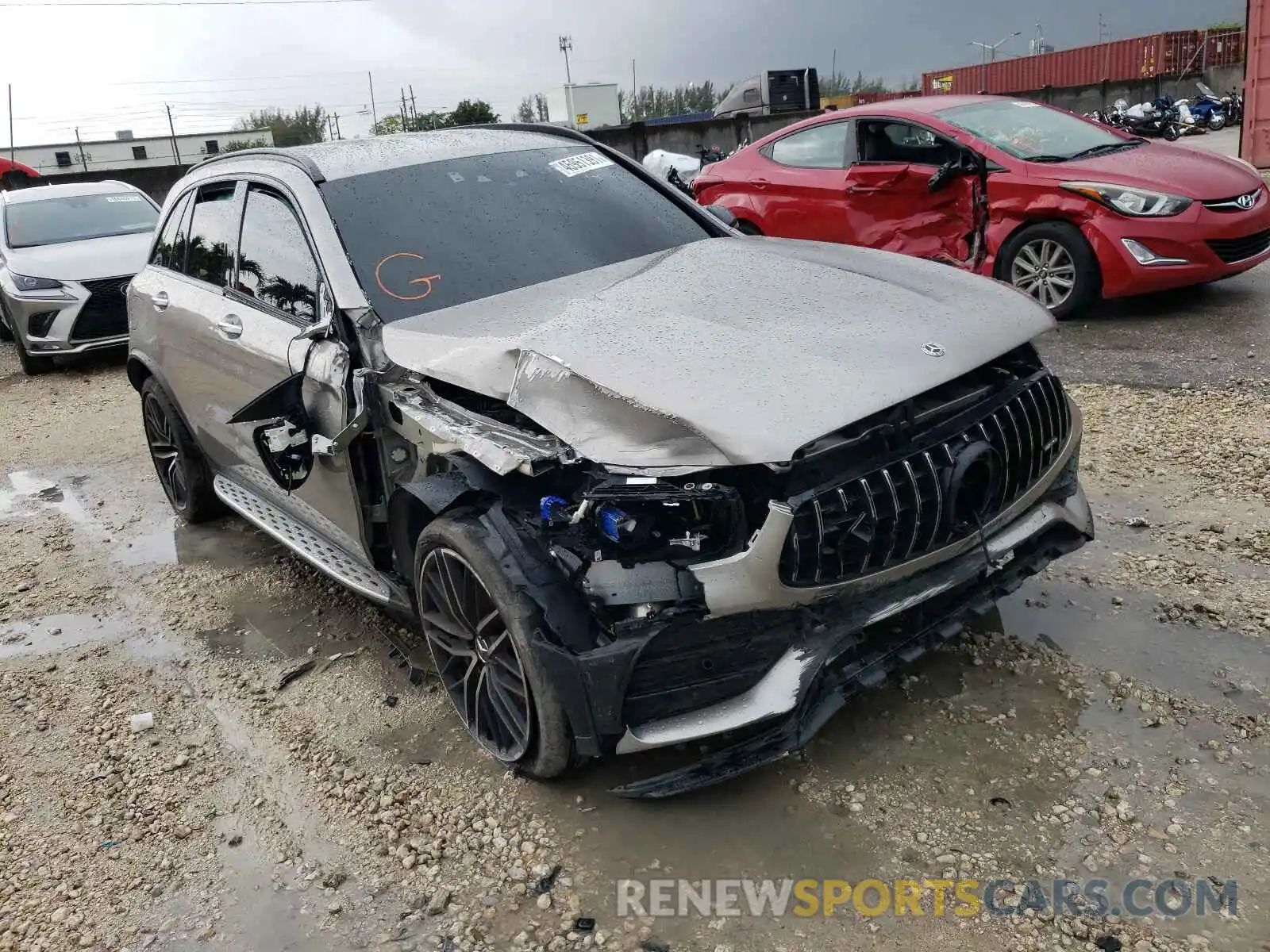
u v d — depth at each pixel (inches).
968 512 110.7
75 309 355.3
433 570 117.6
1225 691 116.1
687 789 98.0
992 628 134.2
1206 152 294.2
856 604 102.5
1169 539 153.3
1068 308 279.7
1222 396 210.8
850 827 102.0
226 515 214.1
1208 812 98.2
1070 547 125.8
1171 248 262.2
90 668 153.3
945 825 100.6
